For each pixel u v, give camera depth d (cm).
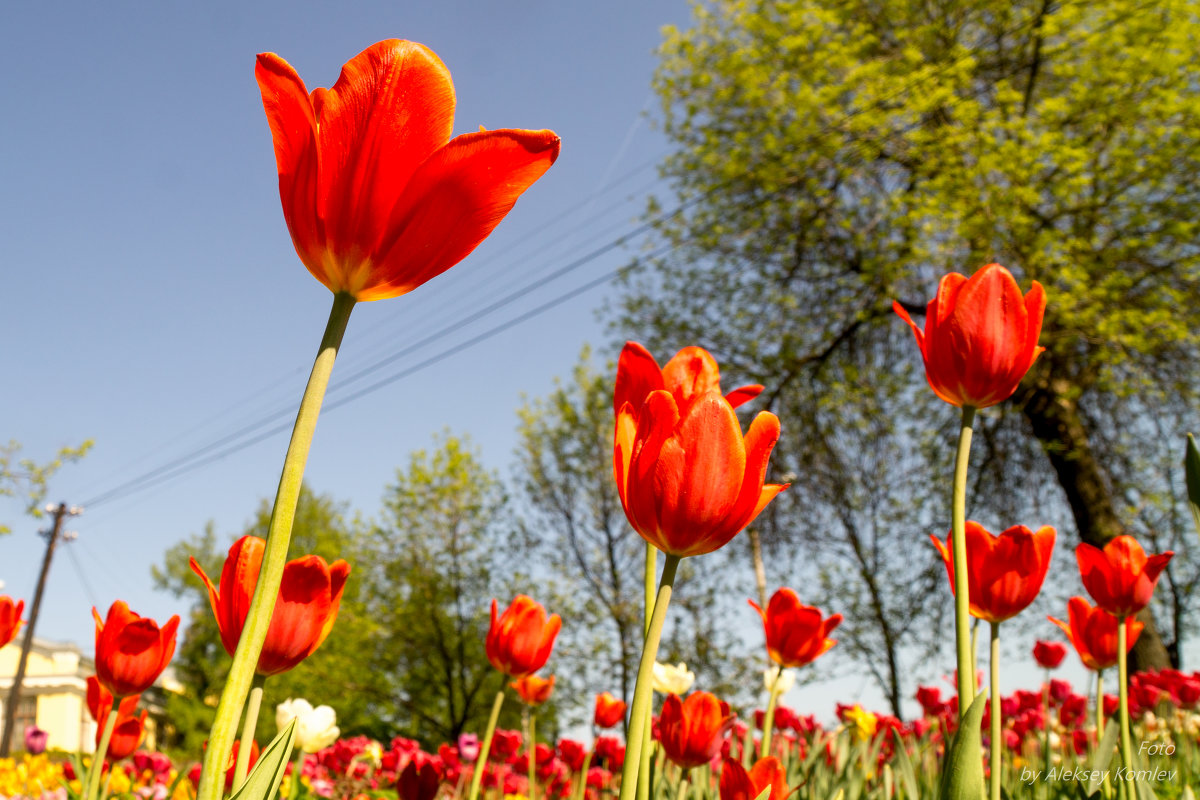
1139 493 1189
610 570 1666
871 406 1341
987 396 120
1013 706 428
